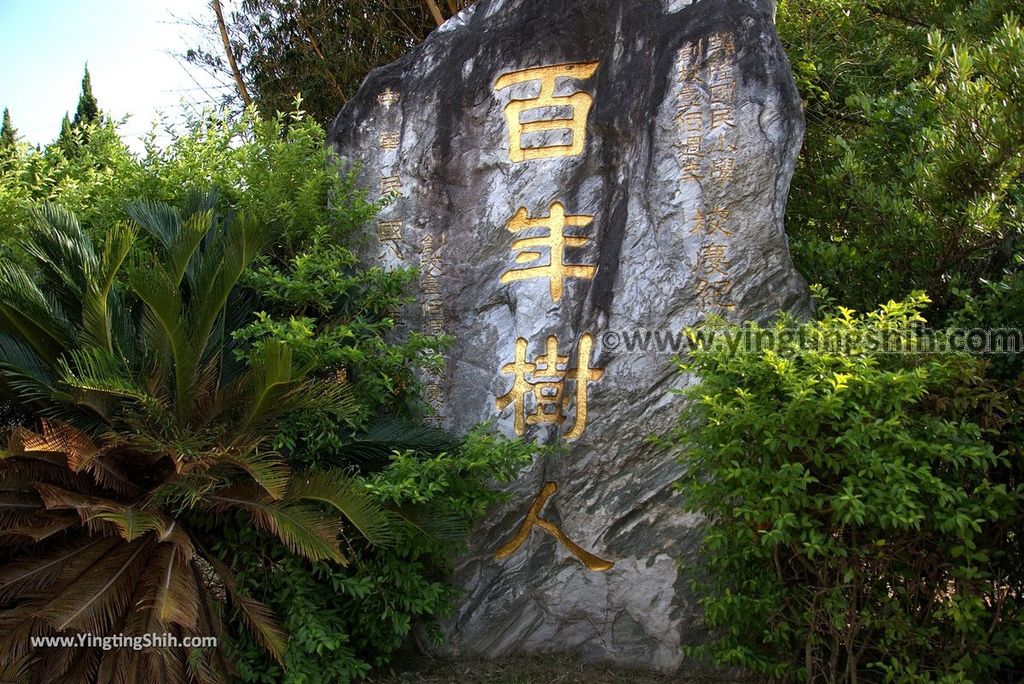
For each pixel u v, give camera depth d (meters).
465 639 4.69
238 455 3.96
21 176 6.21
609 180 4.83
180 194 5.44
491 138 5.07
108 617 3.86
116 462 4.10
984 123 4.68
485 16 5.36
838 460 3.63
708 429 3.79
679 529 4.50
